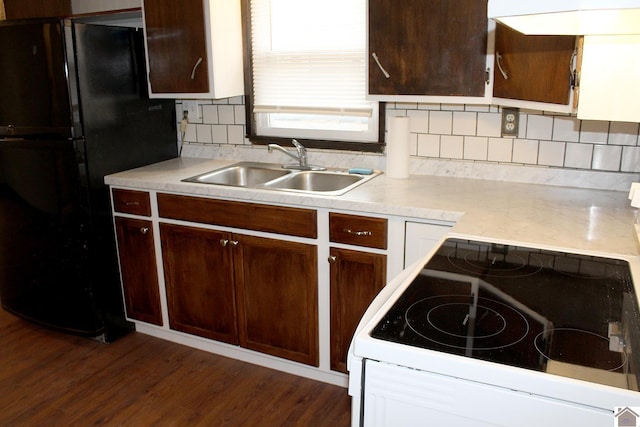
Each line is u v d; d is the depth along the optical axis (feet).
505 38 6.30
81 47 8.02
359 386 3.47
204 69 8.44
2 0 10.28
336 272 7.27
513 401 3.02
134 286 9.18
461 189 7.43
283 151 8.97
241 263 7.97
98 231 8.72
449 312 3.77
